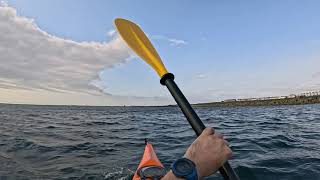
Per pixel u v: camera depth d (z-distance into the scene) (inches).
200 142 43.6
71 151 349.4
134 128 642.8
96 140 442.9
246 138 422.6
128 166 272.1
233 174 45.9
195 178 40.2
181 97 56.4
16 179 237.3
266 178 222.4
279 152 313.1
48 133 529.7
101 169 263.9
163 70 73.0
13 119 882.8
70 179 236.2
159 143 402.0
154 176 110.0
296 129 544.1
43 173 253.0
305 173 229.9
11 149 357.1
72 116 1207.6
